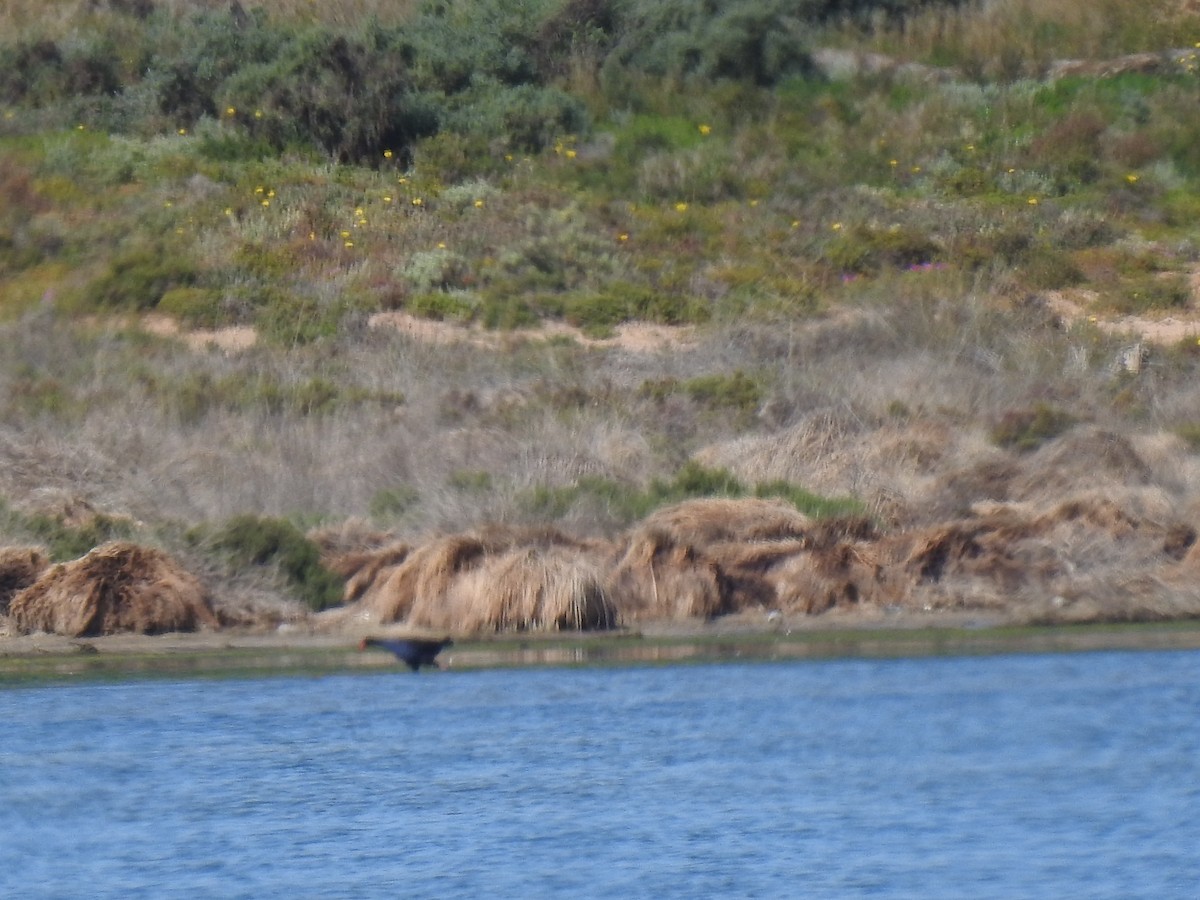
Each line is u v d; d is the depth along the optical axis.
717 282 103.25
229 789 39.19
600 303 99.31
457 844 35.47
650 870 33.75
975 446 72.19
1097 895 32.41
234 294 98.44
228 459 70.62
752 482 68.81
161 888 32.72
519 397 80.12
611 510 64.81
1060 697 47.75
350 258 104.81
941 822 36.75
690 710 46.03
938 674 50.66
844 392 79.31
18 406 75.88
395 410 78.88
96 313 98.06
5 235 104.94
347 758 41.59
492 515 63.81
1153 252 113.50
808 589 60.00
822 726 44.62
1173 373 88.56
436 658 51.88
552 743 43.12
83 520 62.59
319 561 60.81
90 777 39.81
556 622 57.19
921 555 61.66
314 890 32.47
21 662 52.78
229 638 56.16
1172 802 37.97
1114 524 64.06
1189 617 60.16
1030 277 107.19
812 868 33.84
